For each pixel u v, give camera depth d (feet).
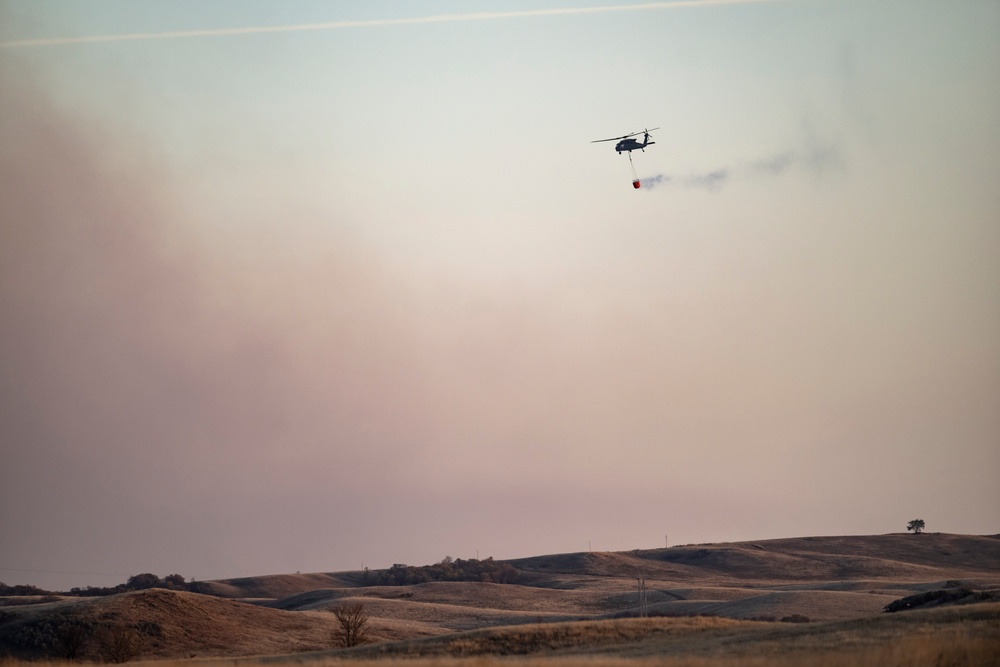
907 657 260.83
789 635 346.54
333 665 317.22
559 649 385.91
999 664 255.50
